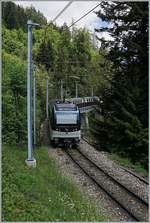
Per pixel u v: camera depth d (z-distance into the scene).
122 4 18.80
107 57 19.70
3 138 31.59
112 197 21.06
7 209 15.22
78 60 94.12
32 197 17.83
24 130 32.72
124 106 18.12
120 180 25.44
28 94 25.23
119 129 18.66
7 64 33.84
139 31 18.34
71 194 20.80
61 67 86.75
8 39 80.88
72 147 38.84
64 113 38.59
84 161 31.83
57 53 93.44
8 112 32.19
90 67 74.88
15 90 32.44
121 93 18.34
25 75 33.03
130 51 18.50
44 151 34.12
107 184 24.45
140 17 17.86
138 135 17.83
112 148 19.45
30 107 25.36
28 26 24.55
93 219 16.95
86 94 78.81
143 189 23.06
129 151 18.80
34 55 88.25
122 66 19.16
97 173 27.58
